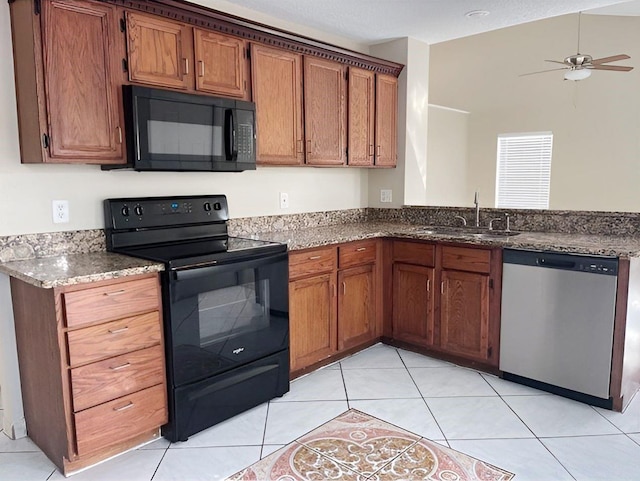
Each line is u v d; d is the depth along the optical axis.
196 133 2.49
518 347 2.85
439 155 7.57
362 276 3.32
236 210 3.13
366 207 4.14
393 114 3.82
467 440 2.25
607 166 6.71
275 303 2.65
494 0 2.91
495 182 7.96
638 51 5.90
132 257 2.29
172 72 2.43
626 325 2.45
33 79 2.02
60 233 2.35
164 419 2.23
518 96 7.30
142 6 2.28
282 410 2.57
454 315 3.13
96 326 1.95
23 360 2.22
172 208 2.69
